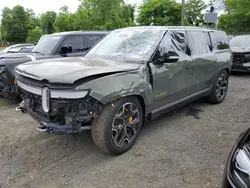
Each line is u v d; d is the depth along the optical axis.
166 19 26.83
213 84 4.96
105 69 2.76
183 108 4.95
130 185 2.51
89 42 6.89
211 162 2.92
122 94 2.80
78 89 2.43
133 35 3.83
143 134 3.68
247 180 1.63
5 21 61.56
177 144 3.37
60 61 3.24
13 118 4.40
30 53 6.12
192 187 2.47
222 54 5.14
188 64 3.98
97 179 2.61
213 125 4.07
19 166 2.87
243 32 20.56
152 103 3.37
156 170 2.76
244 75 8.96
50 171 2.76
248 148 1.81
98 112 2.66
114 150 2.95
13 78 4.82
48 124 2.68
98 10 24.66
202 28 4.80
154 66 3.30
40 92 2.64
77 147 3.29
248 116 4.50
